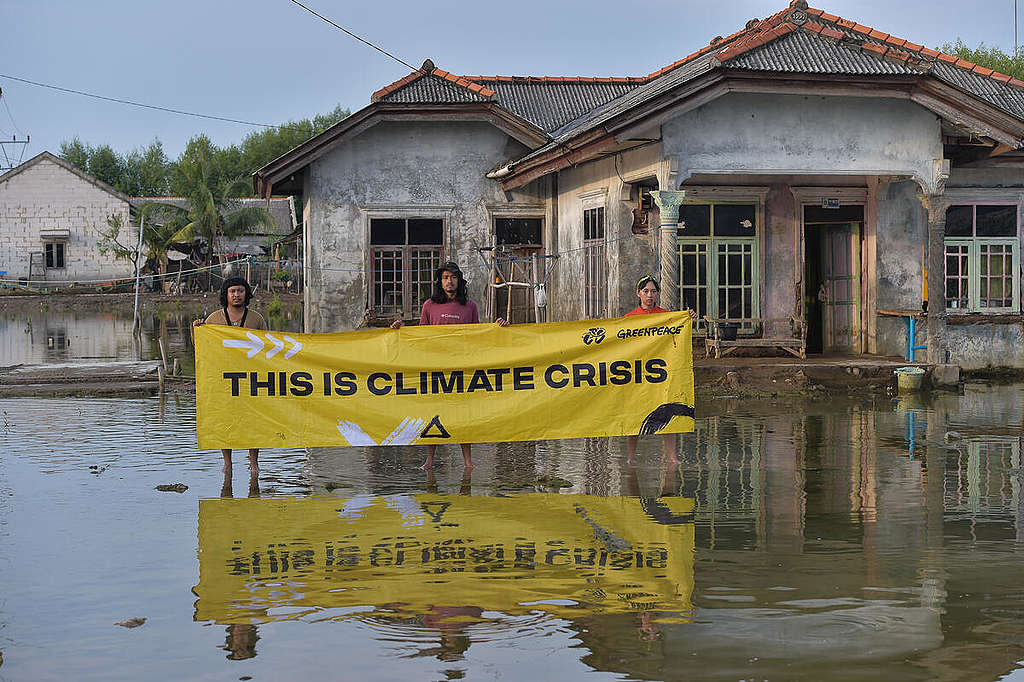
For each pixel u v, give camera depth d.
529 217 19.70
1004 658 4.66
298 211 67.31
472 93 19.16
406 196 19.33
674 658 4.66
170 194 79.44
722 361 16.56
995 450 10.10
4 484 8.48
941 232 15.59
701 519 7.28
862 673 4.50
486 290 19.52
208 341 8.92
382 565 6.11
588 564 6.12
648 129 14.06
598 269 17.45
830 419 12.37
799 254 17.83
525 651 4.75
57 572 5.96
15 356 21.80
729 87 14.02
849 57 14.61
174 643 4.86
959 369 15.68
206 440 8.91
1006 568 6.05
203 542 6.62
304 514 7.44
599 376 9.34
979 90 19.12
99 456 9.84
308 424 9.05
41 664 4.61
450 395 9.20
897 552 6.39
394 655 4.71
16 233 55.56
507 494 8.17
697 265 17.58
